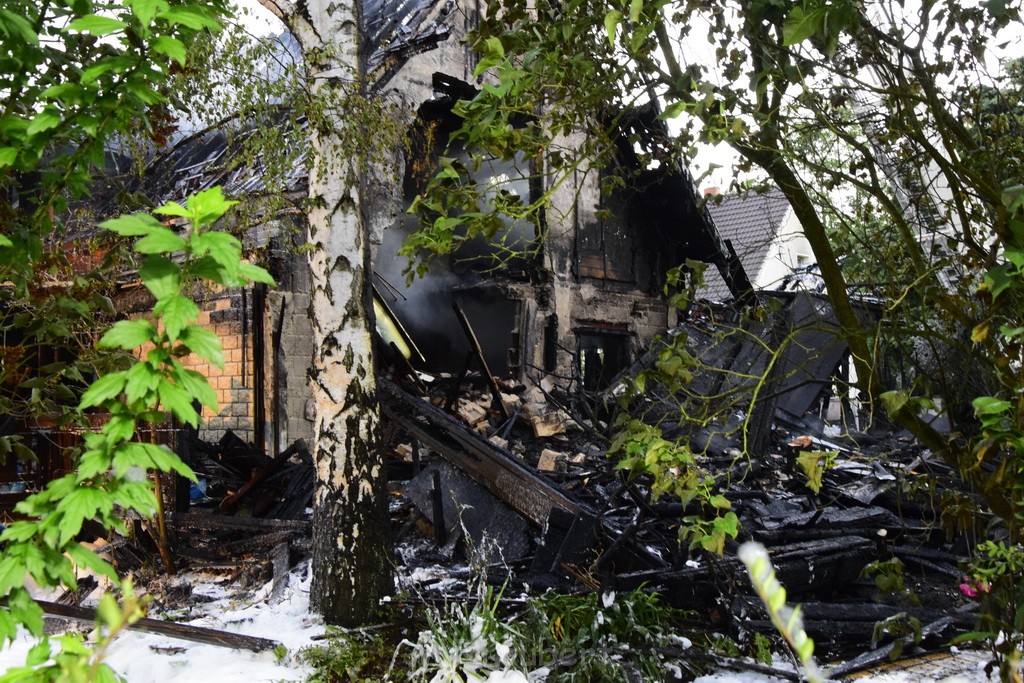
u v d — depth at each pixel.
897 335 4.09
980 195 3.77
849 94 4.70
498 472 7.85
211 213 1.70
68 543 1.91
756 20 4.01
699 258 16.16
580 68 4.36
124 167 9.05
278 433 10.77
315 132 6.36
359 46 6.40
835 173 4.08
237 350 11.00
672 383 4.05
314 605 6.24
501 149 4.51
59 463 9.52
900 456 9.69
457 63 12.20
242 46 6.20
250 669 5.32
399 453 10.15
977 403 2.90
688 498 3.70
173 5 2.06
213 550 8.05
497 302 13.87
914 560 7.46
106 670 1.64
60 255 3.93
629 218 15.40
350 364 6.28
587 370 14.90
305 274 10.94
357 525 6.20
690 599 6.37
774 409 10.62
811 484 3.59
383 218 11.11
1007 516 3.63
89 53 2.68
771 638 5.90
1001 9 3.54
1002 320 3.72
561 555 6.69
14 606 1.85
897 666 5.63
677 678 5.19
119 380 1.75
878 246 5.17
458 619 5.56
